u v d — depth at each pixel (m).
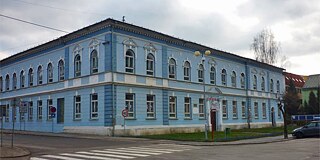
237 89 49.31
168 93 37.06
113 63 31.64
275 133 36.97
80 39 35.16
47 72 39.75
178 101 38.34
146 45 35.12
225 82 47.09
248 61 52.16
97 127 32.03
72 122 35.09
